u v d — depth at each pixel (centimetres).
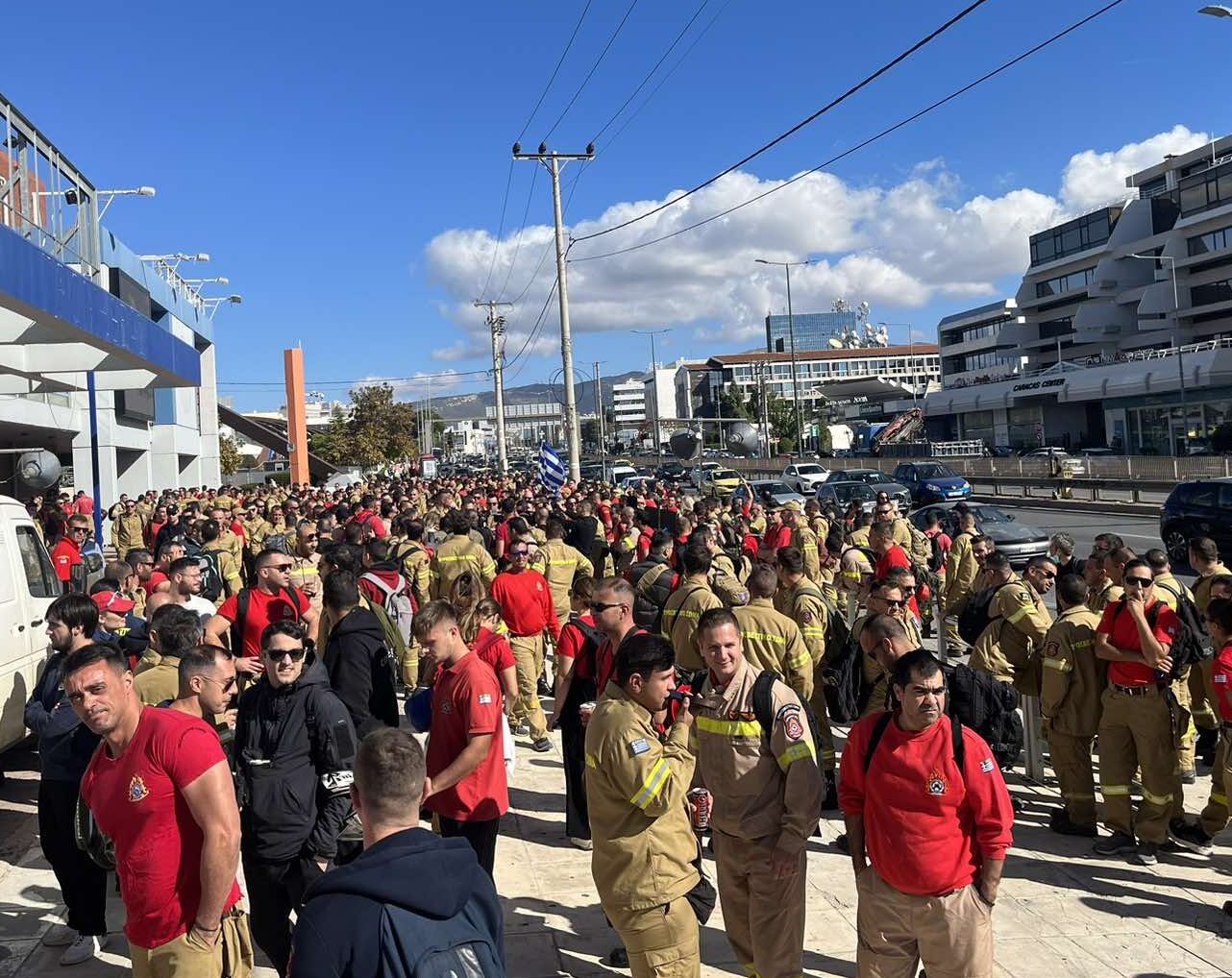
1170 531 2077
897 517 1385
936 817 385
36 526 841
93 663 337
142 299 3888
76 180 1831
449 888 238
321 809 434
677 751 393
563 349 3141
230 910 375
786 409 10562
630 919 391
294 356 5472
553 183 3103
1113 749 635
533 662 929
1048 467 4506
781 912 422
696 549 698
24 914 576
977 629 769
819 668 702
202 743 340
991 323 10525
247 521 1991
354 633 547
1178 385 5219
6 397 2362
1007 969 495
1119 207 8100
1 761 884
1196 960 503
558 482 3105
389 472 7300
